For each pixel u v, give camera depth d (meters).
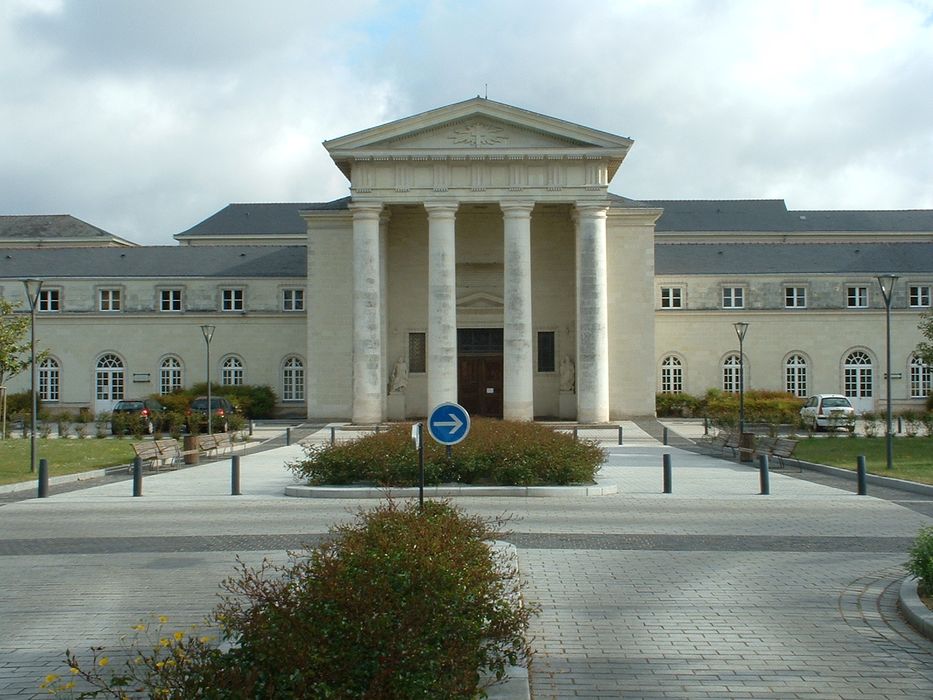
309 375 48.75
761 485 20.80
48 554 13.93
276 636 5.93
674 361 54.38
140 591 11.40
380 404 44.69
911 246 57.69
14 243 80.69
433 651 6.22
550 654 8.83
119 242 82.56
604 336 43.72
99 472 26.02
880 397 54.00
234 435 38.28
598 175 43.47
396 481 20.67
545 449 21.28
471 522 11.09
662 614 10.22
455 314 45.38
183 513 18.27
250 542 14.71
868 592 11.19
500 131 43.66
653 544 14.35
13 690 7.87
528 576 12.08
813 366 54.12
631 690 7.86
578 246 44.00
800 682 8.02
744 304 54.59
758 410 48.06
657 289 54.69
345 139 43.38
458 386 50.12
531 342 44.97
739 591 11.26
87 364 55.97
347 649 6.02
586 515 17.42
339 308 48.78
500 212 50.22
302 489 20.45
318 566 7.16
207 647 6.25
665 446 34.62
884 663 8.52
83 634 9.55
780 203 80.69
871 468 24.83
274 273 56.16
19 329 37.78
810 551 13.80
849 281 54.66
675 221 77.31
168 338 55.81
